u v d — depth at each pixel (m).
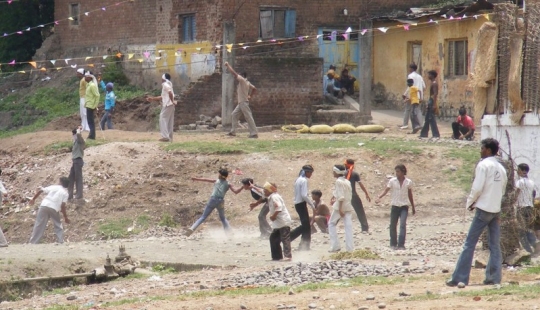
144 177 52.56
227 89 64.94
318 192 43.19
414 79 62.28
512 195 32.12
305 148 54.56
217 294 28.77
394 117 69.12
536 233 35.19
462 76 67.38
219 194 45.16
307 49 73.06
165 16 75.06
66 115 75.69
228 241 43.47
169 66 74.62
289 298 27.30
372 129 63.16
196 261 37.34
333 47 74.06
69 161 55.50
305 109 71.88
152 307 27.25
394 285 28.80
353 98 72.75
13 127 79.50
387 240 42.25
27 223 50.56
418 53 71.69
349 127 63.41
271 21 72.00
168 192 51.41
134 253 39.38
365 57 66.25
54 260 35.94
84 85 62.47
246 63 70.50
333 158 53.12
